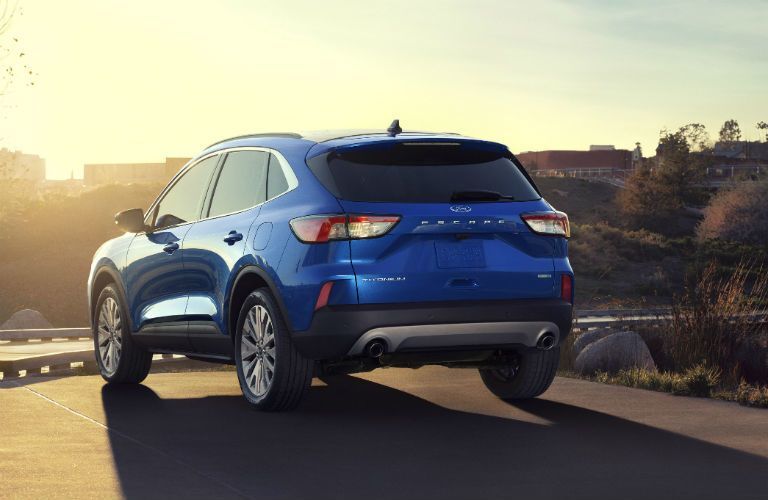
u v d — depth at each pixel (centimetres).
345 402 799
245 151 789
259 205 744
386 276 674
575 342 1320
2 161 5672
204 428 675
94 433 653
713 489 507
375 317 669
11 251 5672
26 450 595
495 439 639
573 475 538
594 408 767
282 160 737
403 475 537
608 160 14275
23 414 727
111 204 6656
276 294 703
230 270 751
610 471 548
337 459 577
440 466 559
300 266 686
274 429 674
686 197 10344
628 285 5506
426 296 680
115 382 925
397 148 700
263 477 529
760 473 544
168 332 841
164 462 564
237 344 757
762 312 1248
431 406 779
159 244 854
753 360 1187
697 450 605
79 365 1120
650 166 10362
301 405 781
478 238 696
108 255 935
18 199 6231
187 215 841
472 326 688
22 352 1511
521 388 789
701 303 1251
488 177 716
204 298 791
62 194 6956
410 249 680
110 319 927
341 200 681
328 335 673
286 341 709
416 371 1016
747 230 7312
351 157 698
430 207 684
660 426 687
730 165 12744
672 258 6372
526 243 711
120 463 560
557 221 723
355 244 673
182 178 870
